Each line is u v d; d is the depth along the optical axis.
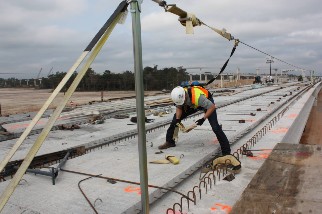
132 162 4.75
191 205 3.52
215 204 3.54
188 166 4.48
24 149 6.04
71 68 1.78
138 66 1.93
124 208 3.17
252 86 30.16
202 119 4.91
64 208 3.20
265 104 12.94
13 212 3.13
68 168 4.49
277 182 3.25
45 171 4.09
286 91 21.81
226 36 5.00
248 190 3.07
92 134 7.41
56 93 1.74
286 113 10.37
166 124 8.72
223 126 7.69
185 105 5.21
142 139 2.01
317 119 14.95
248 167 4.82
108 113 10.92
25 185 3.84
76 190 3.66
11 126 8.98
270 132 7.31
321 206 2.67
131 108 12.38
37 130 8.00
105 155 5.21
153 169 4.36
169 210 3.37
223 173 4.46
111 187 3.74
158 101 13.68
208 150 5.41
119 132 7.53
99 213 3.07
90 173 4.25
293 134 8.34
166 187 3.81
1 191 3.68
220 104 12.78
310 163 3.86
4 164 1.65
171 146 5.67
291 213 2.57
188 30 3.27
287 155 4.22
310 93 20.33
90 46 1.83
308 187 3.10
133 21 1.90
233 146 6.24
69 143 6.42
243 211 2.62
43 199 3.42
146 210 2.08
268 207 2.68
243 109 11.37
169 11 2.95
